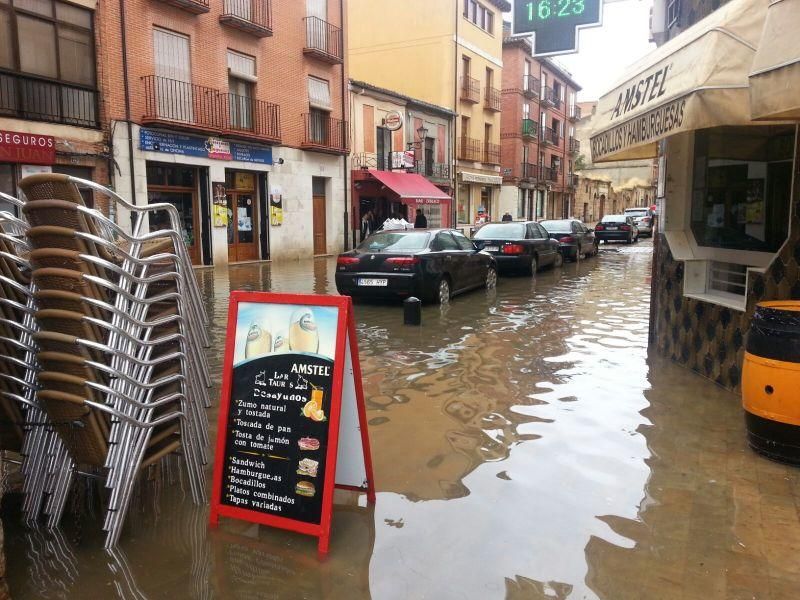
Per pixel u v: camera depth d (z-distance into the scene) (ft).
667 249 21.76
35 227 9.91
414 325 28.60
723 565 9.15
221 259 62.69
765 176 17.48
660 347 22.80
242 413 10.36
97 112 49.98
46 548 9.77
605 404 16.71
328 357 9.85
